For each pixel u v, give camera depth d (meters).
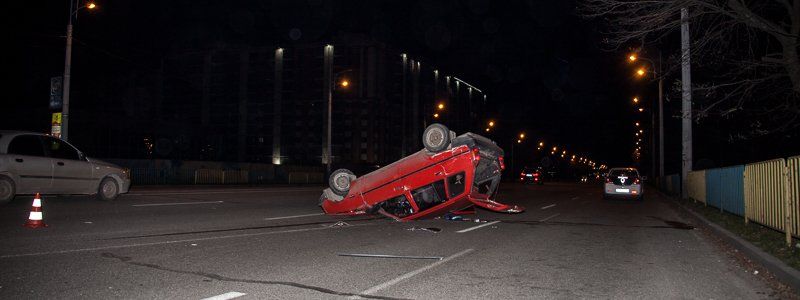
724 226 12.46
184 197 20.11
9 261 7.59
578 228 13.20
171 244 9.44
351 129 89.81
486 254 9.09
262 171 42.50
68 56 24.16
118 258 8.04
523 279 7.21
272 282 6.79
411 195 13.09
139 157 62.97
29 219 10.76
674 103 26.42
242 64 93.75
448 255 8.92
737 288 6.85
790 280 6.87
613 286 6.88
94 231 10.55
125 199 17.95
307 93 91.56
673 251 9.77
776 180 10.52
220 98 94.69
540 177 58.69
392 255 8.84
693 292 6.62
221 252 8.80
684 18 11.02
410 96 100.62
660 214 17.83
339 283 6.81
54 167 14.68
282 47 93.00
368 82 90.62
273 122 91.94
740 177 13.96
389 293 6.37
